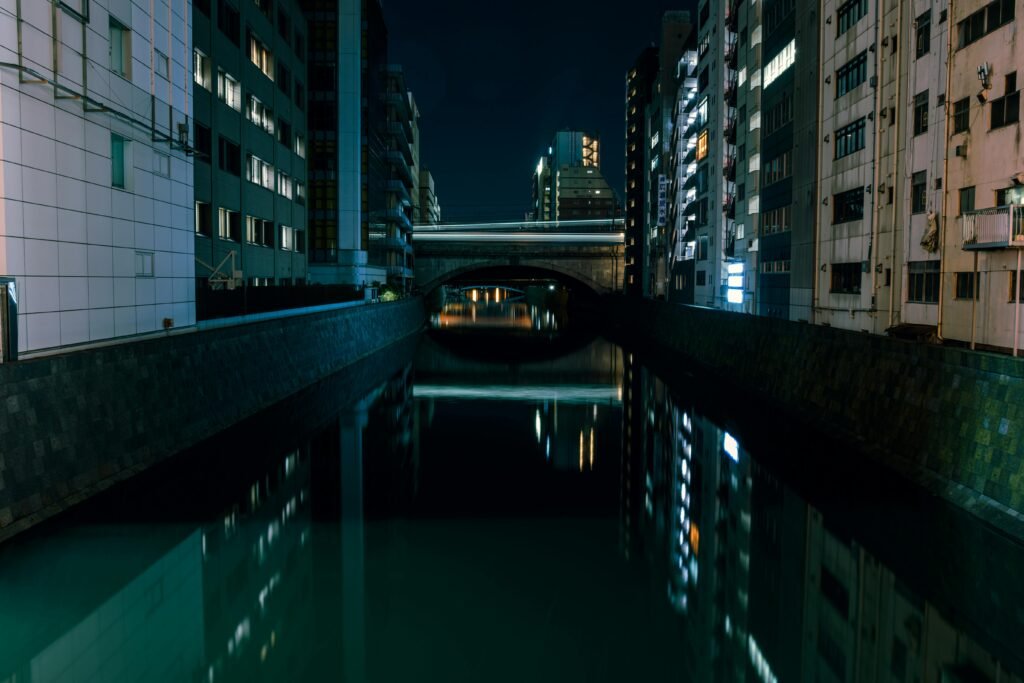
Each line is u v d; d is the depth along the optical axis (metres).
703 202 62.66
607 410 34.06
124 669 10.41
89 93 17.94
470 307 159.38
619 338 75.38
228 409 25.00
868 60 28.67
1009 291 19.31
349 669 10.50
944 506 16.98
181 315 23.62
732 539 16.47
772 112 41.09
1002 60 19.70
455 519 17.75
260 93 40.25
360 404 33.41
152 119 20.94
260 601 12.76
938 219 22.75
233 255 33.22
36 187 15.99
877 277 27.36
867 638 11.76
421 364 51.88
